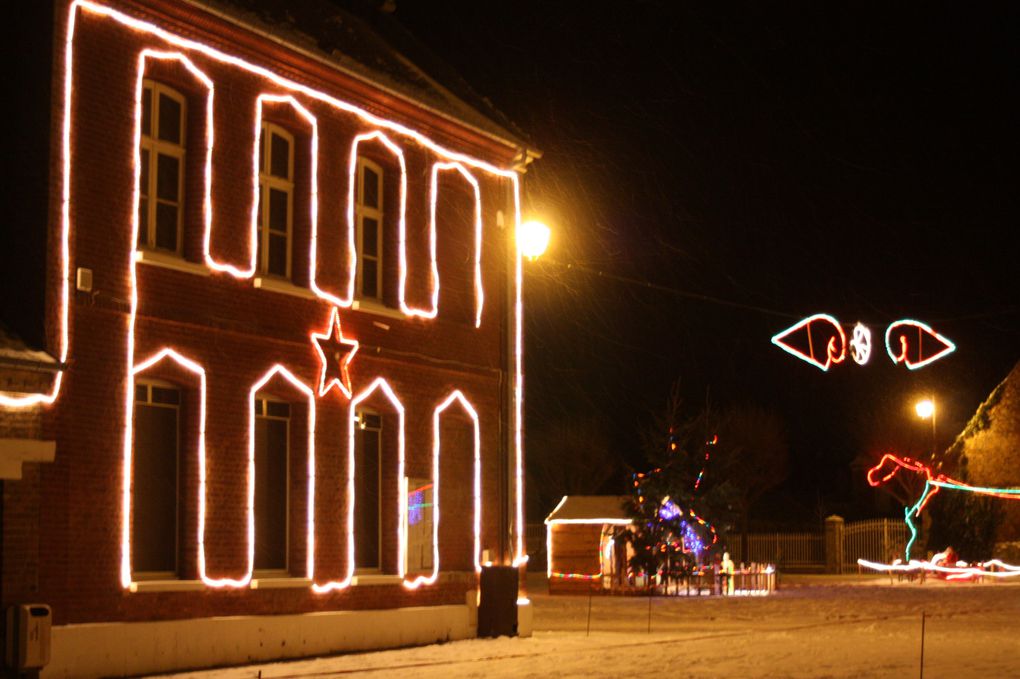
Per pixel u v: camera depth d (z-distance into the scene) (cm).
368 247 1911
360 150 1877
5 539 1326
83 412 1430
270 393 1708
